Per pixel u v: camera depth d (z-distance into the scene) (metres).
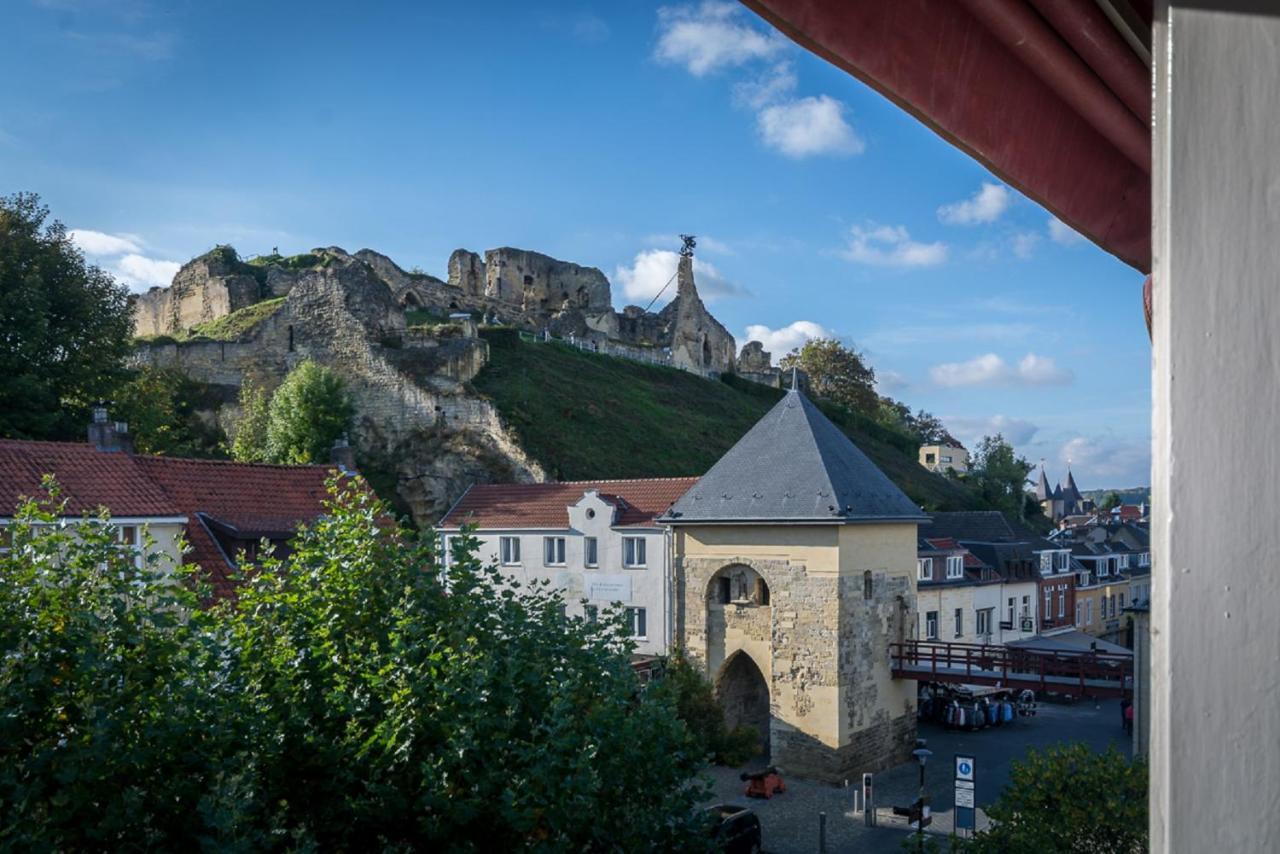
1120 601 69.56
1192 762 1.23
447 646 12.67
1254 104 1.22
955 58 1.70
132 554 11.85
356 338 57.53
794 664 32.62
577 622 14.31
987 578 53.84
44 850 8.69
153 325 76.12
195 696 10.62
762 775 30.31
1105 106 1.88
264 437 54.81
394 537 14.41
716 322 93.38
